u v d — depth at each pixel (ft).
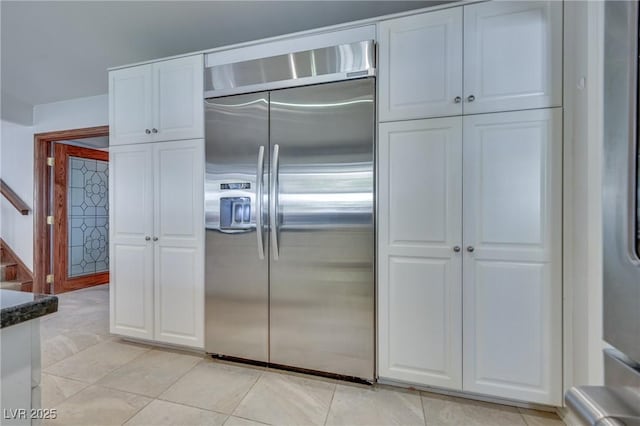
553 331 5.05
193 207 7.04
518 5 5.15
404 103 5.72
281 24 7.39
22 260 12.25
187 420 5.04
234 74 6.65
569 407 1.65
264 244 6.43
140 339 7.58
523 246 5.17
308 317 6.22
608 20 1.61
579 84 4.68
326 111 6.07
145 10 6.93
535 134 5.10
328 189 6.07
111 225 7.73
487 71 5.30
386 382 6.05
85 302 11.27
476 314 5.40
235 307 6.70
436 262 5.59
